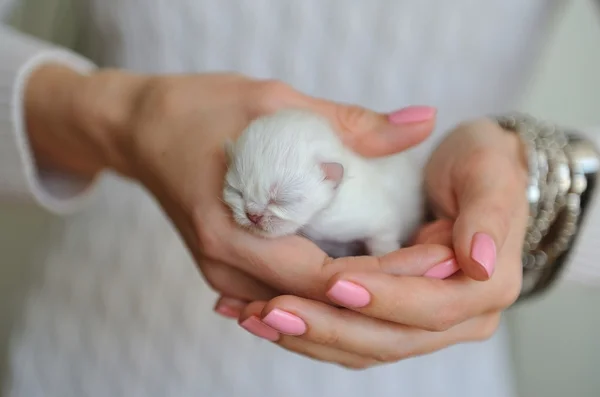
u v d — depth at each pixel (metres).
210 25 0.41
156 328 0.42
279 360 0.41
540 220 0.32
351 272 0.27
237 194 0.30
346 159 0.33
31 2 0.58
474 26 0.40
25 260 0.70
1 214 0.69
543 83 0.59
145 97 0.33
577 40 0.57
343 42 0.41
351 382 0.41
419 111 0.31
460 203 0.30
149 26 0.42
